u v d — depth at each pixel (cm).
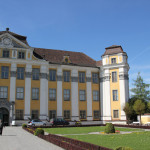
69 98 5428
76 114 5419
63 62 5494
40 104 5009
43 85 5094
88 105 5578
